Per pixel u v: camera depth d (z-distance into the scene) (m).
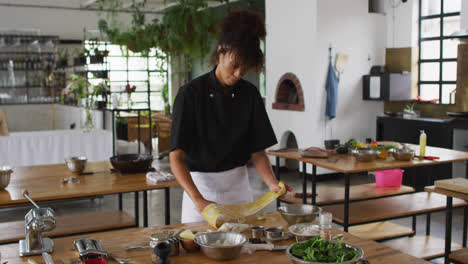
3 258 1.78
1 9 11.11
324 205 4.43
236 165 2.36
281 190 2.17
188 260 1.75
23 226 3.51
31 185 3.26
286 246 1.85
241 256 1.79
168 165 8.59
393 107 7.76
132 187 3.18
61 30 11.67
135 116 10.54
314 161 4.31
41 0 11.07
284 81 7.88
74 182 3.35
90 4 11.20
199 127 2.21
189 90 2.17
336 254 1.59
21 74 10.96
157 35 7.16
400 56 7.50
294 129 7.64
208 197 2.33
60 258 1.78
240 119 2.28
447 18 7.00
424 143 4.50
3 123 6.14
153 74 12.44
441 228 4.83
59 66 10.44
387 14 7.68
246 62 1.99
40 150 6.31
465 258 2.97
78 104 9.09
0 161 6.07
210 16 6.28
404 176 6.69
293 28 7.49
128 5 11.41
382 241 4.16
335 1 7.20
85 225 3.48
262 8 9.24
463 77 6.36
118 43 8.13
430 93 7.32
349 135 7.56
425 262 1.72
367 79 7.45
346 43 7.36
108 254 1.79
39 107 10.37
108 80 7.72
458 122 6.13
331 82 7.11
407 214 4.07
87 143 6.62
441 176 6.22
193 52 6.57
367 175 7.59
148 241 1.96
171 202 6.11
